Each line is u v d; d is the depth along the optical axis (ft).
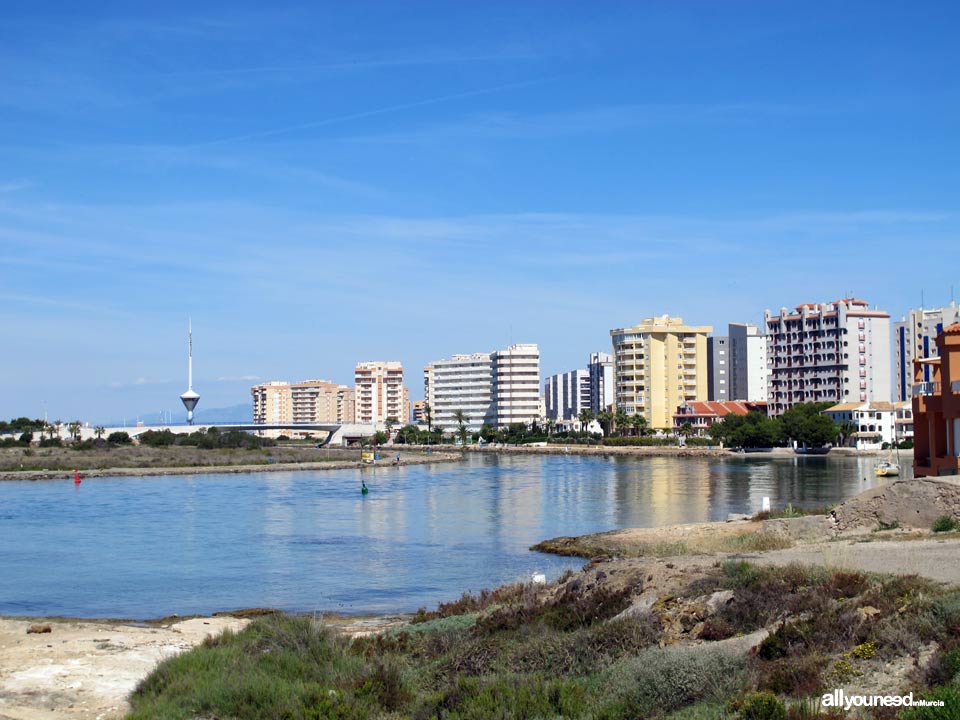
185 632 116.16
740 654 67.10
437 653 88.17
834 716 53.57
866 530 142.92
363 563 196.54
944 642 60.75
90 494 403.13
